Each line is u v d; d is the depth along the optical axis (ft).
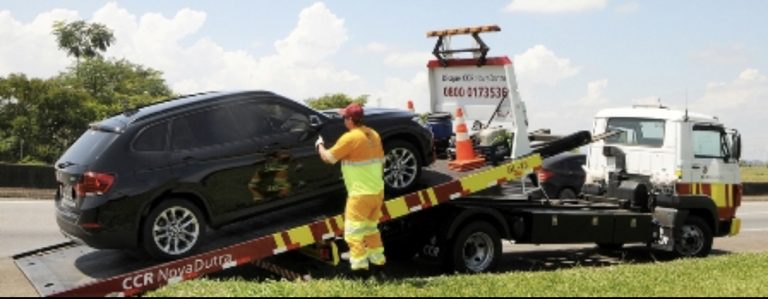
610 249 44.80
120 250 27.45
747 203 88.94
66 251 29.55
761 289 25.81
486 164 35.22
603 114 44.06
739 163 43.01
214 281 24.95
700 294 24.48
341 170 29.30
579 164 59.41
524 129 38.29
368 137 26.84
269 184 27.78
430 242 32.68
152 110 26.71
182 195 26.04
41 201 57.47
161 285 24.58
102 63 164.45
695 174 40.96
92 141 26.20
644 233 39.24
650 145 41.50
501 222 33.47
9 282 29.22
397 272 33.55
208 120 27.04
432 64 41.32
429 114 38.75
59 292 23.25
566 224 35.55
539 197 38.19
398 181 31.17
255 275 30.01
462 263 32.22
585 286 25.53
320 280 26.04
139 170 25.12
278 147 28.09
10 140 110.42
